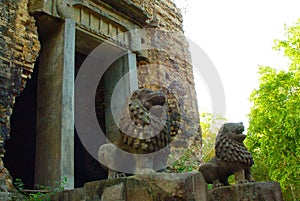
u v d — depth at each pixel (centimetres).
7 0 681
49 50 790
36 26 738
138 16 972
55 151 666
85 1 846
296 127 1424
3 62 636
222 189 497
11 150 1105
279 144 1571
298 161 1523
